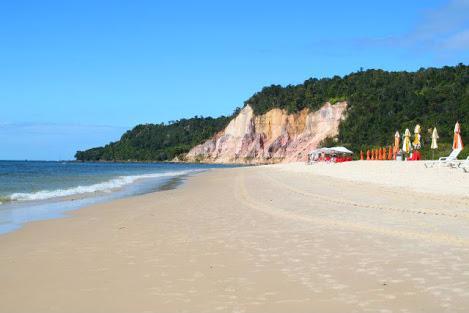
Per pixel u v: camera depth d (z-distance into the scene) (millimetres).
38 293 6285
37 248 9453
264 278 6777
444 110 106688
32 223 13359
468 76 116188
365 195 18047
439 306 5418
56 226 12672
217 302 5758
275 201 17469
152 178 43469
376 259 7703
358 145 110875
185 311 5465
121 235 10859
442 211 12977
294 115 155000
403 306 5445
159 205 17719
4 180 39344
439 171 26969
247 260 7938
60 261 8180
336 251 8406
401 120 112938
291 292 6086
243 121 168500
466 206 13867
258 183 29656
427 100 114625
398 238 9406
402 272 6863
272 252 8500
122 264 7855
